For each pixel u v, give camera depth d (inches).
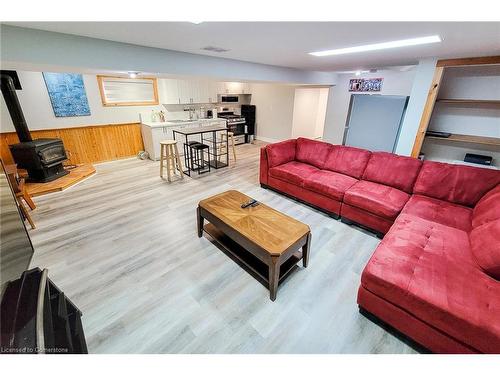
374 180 122.6
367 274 63.7
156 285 78.9
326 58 121.1
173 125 216.4
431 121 136.0
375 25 60.2
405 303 58.3
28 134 152.2
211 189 157.6
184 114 252.1
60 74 169.3
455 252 69.1
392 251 70.2
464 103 123.7
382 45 86.7
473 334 49.2
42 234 104.9
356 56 113.7
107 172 186.9
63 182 156.1
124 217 121.0
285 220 85.8
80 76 178.9
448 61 113.2
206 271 85.6
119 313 68.7
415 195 108.3
